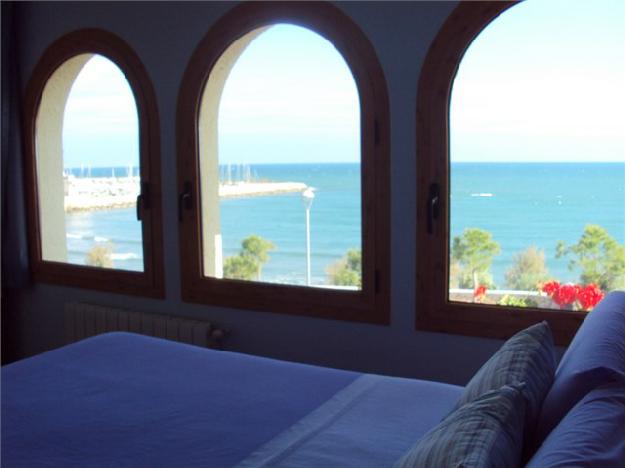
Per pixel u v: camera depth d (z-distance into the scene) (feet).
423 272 8.71
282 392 6.16
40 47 11.97
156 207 10.96
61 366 6.95
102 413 5.72
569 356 4.96
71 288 12.14
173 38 10.46
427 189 8.58
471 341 8.52
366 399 5.95
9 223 12.26
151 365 6.97
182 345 7.68
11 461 4.84
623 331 4.85
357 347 9.33
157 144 10.84
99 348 7.54
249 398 6.02
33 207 12.41
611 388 3.95
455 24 8.23
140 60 10.85
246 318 10.25
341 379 6.48
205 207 10.81
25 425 5.48
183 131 10.52
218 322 10.53
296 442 5.09
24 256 12.44
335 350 9.52
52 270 12.31
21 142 12.30
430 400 5.91
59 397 6.09
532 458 3.52
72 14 11.51
